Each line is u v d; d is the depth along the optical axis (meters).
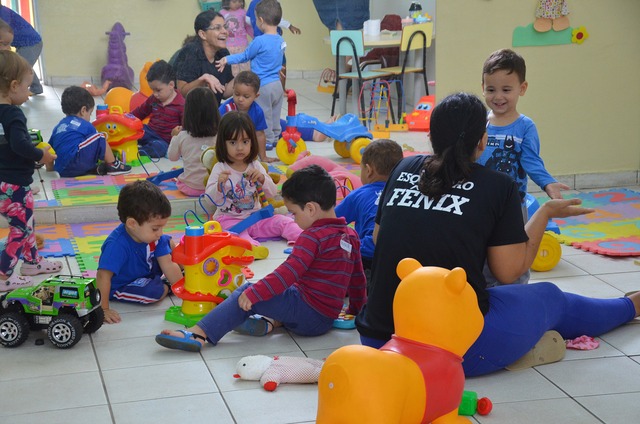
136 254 4.29
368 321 3.37
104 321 4.11
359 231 4.53
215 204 5.44
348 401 2.57
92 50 11.48
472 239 3.21
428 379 2.72
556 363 3.59
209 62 8.09
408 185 3.39
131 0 11.47
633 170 6.76
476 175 3.29
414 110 8.91
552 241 4.79
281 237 5.46
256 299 3.68
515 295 3.44
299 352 3.76
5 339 3.80
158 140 7.53
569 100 6.54
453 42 6.35
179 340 3.67
